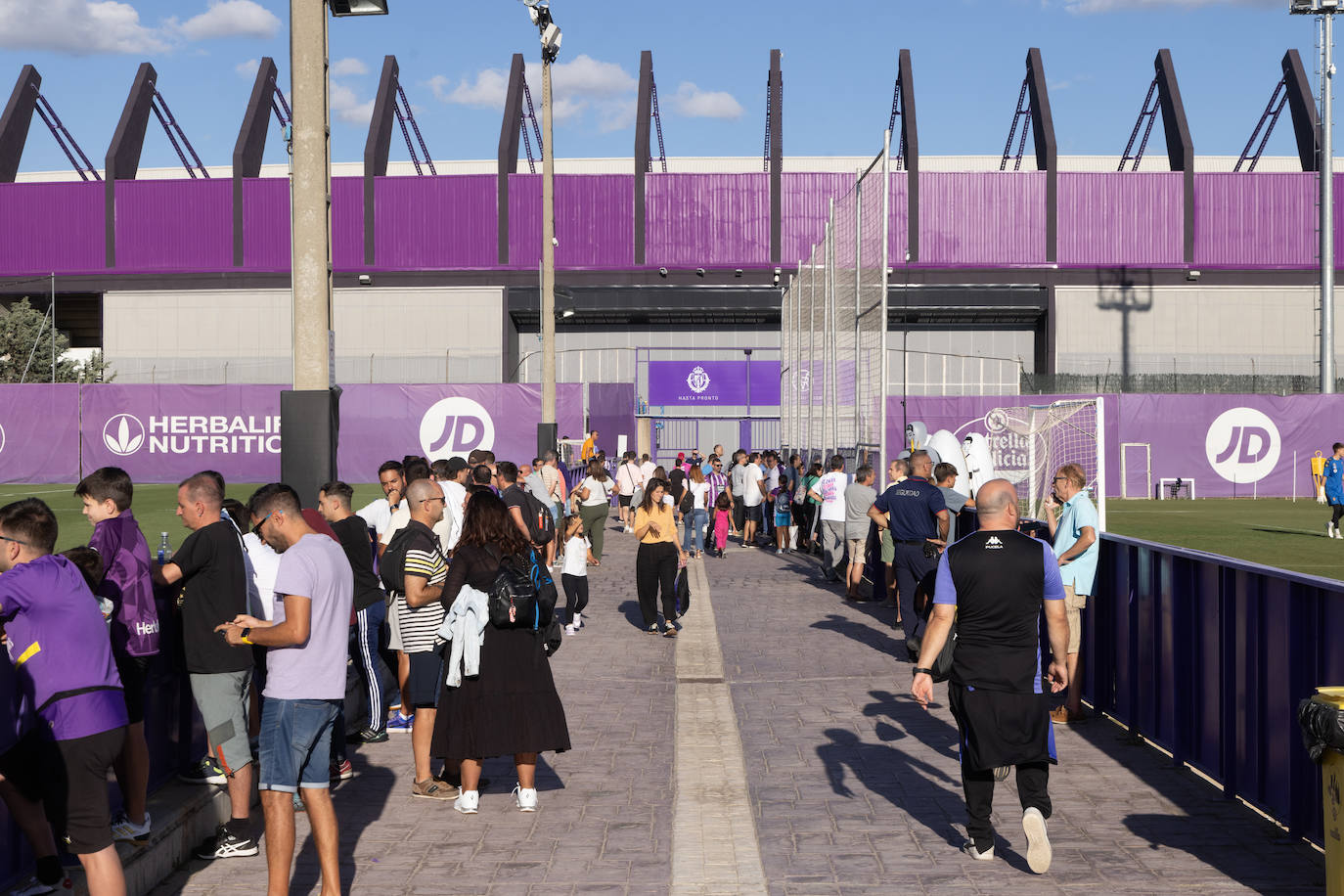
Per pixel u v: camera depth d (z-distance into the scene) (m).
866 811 6.49
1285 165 75.50
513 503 11.98
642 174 56.69
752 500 26.69
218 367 57.22
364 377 56.59
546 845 5.95
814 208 56.53
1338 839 4.54
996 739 5.45
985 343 57.50
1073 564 8.60
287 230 57.34
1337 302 55.91
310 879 5.51
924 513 11.81
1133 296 55.62
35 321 57.31
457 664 6.39
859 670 11.03
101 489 5.50
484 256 56.81
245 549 6.25
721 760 7.65
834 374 22.20
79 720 4.45
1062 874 5.41
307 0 8.23
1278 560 20.17
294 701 5.07
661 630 13.45
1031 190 56.06
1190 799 6.67
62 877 4.86
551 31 24.41
